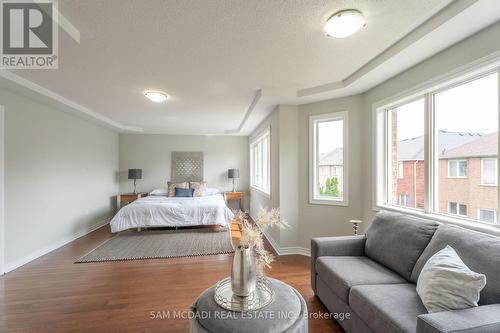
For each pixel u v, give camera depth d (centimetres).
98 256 337
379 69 236
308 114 348
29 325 188
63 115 396
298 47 208
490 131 181
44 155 353
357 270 190
